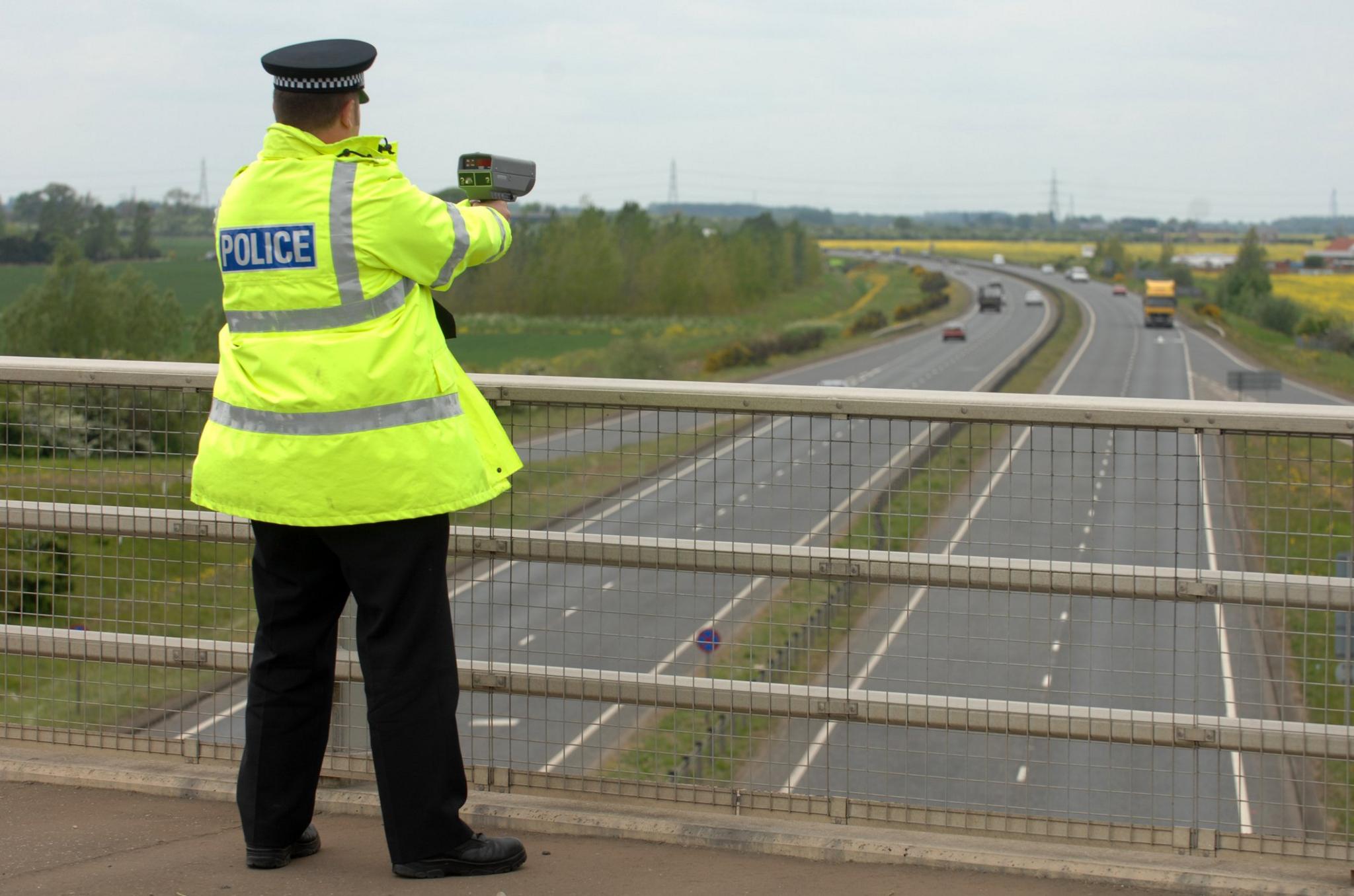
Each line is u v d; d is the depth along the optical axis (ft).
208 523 16.42
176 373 16.15
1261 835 13.62
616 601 40.11
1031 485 13.91
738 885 13.65
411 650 13.20
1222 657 13.71
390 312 12.66
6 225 639.35
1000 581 14.06
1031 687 14.08
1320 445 23.00
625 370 324.60
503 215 13.88
